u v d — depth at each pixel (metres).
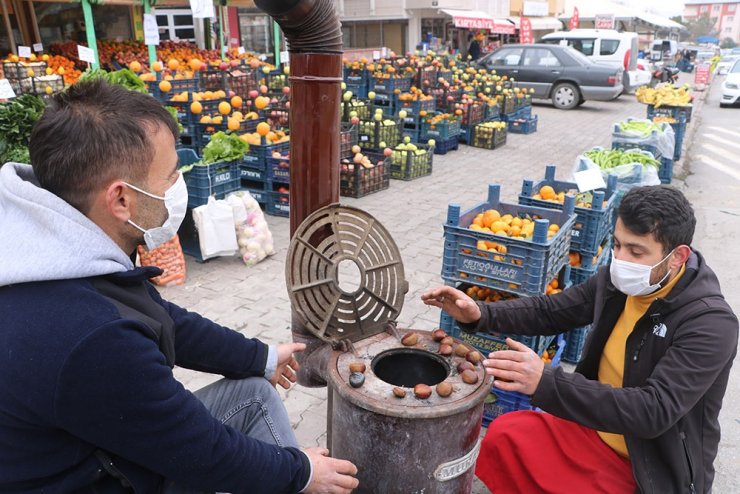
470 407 1.85
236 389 1.99
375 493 1.96
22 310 1.29
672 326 2.00
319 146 2.27
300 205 2.36
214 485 1.52
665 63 32.25
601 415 1.89
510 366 1.95
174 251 4.73
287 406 3.33
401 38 23.34
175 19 16.41
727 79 18.84
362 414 1.88
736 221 7.07
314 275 2.14
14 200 1.35
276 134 6.91
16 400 1.30
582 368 2.38
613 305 2.26
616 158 5.68
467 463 1.98
